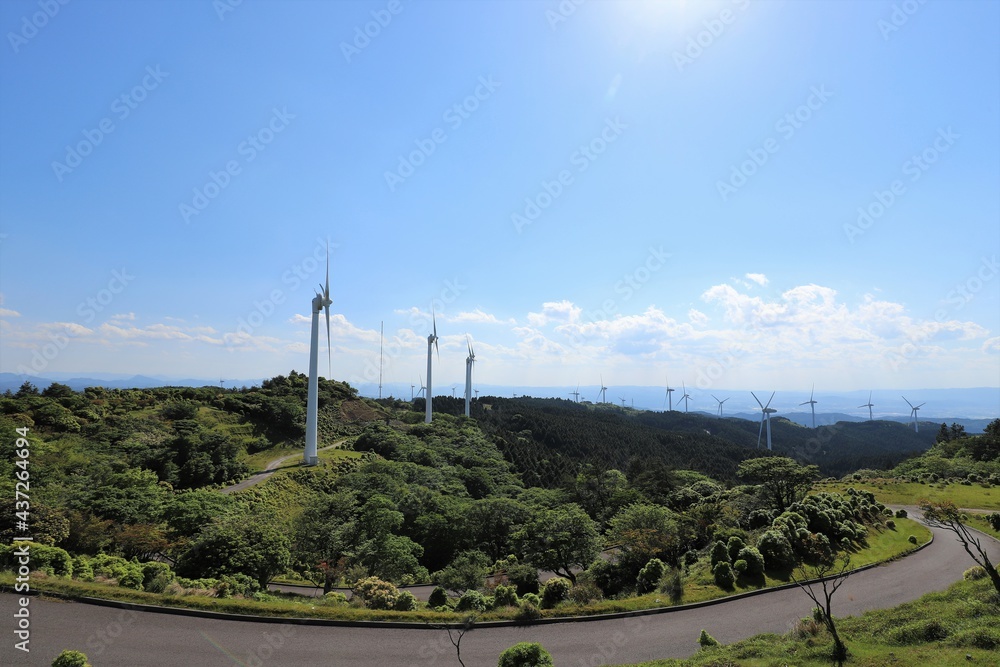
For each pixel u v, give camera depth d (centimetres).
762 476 6034
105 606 2498
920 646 2027
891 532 5534
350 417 12925
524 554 5028
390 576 4612
